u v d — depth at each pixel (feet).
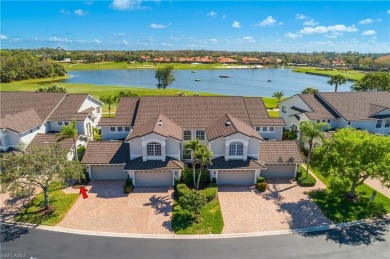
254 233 90.79
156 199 109.91
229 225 94.68
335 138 105.81
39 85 394.32
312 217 99.40
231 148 120.67
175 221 96.22
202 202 95.20
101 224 94.17
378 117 165.99
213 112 146.10
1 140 132.46
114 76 582.76
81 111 168.14
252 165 119.44
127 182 116.37
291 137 170.19
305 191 117.60
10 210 100.63
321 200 110.22
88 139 165.99
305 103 175.22
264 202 108.99
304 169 136.87
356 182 109.91
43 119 154.71
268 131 152.35
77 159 130.00
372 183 124.88
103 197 110.73
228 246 84.58
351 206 106.01
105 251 81.71
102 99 221.05
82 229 91.56
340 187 95.86
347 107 171.73
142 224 94.43
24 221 94.73
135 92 325.21
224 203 108.06
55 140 142.51
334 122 168.35
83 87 369.09
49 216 97.71
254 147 122.31
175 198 110.83
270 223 95.96
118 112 152.35
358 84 281.33
